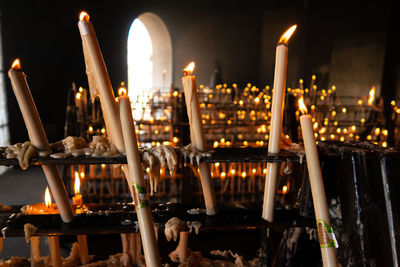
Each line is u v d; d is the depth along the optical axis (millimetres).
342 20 9758
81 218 1090
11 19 6223
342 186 1059
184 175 2932
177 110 3871
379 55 8969
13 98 6129
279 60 958
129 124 877
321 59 10273
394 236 947
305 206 1142
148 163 950
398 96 8672
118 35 9180
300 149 1062
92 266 1386
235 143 3898
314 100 4270
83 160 909
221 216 1130
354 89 9578
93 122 3602
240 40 11031
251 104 4234
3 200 3590
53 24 7258
